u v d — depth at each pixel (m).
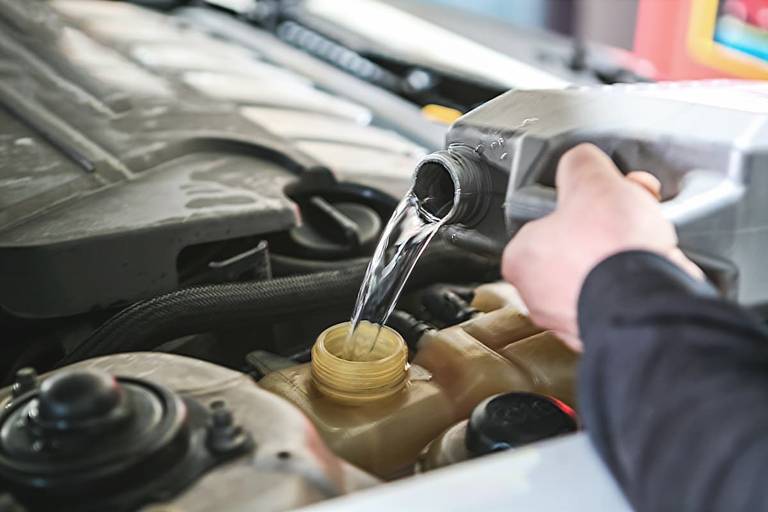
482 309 1.17
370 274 0.95
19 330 1.10
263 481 0.63
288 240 1.36
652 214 0.63
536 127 0.81
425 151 1.88
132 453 0.61
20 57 1.54
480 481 0.58
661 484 0.49
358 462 0.85
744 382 0.49
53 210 1.12
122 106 1.47
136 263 1.09
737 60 1.83
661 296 0.53
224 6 2.79
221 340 1.15
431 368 0.98
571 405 0.93
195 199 1.20
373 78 2.30
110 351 0.95
